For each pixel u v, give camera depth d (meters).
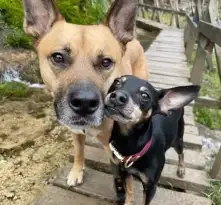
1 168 0.42
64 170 0.40
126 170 0.31
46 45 0.31
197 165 0.42
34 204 0.35
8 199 0.37
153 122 0.32
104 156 0.43
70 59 0.30
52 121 0.52
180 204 0.36
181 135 0.38
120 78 0.30
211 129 0.63
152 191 0.31
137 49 0.50
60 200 0.36
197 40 0.77
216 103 0.64
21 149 0.46
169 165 0.42
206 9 0.79
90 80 0.29
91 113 0.28
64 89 0.29
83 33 0.31
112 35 0.33
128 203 0.34
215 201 0.38
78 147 0.37
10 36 0.65
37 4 0.33
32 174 0.41
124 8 0.34
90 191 0.37
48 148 0.46
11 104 0.56
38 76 0.65
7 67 0.61
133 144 0.28
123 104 0.27
